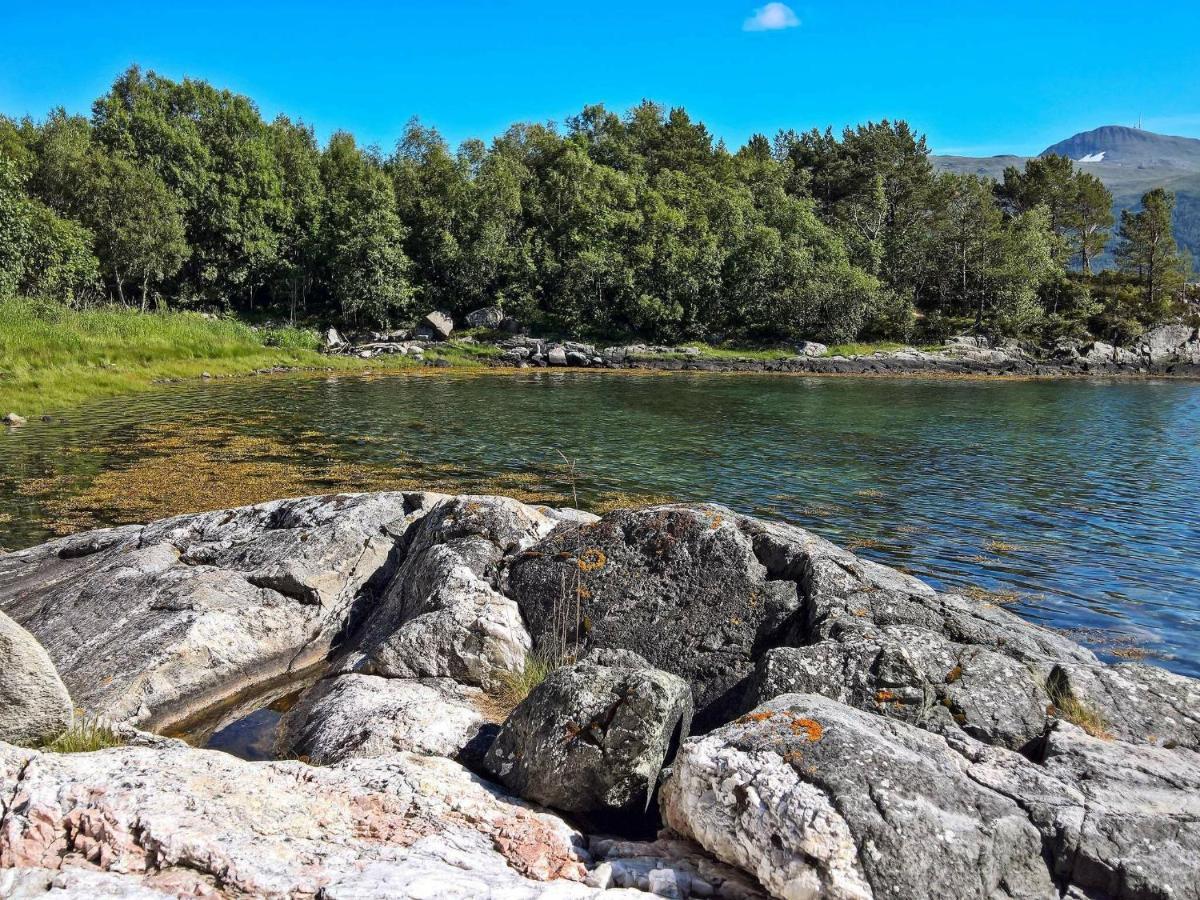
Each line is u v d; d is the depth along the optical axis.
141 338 51.28
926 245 90.25
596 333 77.38
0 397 34.19
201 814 4.50
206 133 87.12
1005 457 27.08
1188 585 14.20
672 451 26.95
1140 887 4.43
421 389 46.12
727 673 7.83
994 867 4.36
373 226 74.38
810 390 51.19
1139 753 5.72
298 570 10.27
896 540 16.88
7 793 4.50
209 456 23.98
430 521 10.71
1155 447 29.58
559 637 8.57
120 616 9.27
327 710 7.36
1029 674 6.82
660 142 112.38
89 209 65.81
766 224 85.19
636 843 5.17
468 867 4.46
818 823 4.33
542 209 89.44
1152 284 90.62
